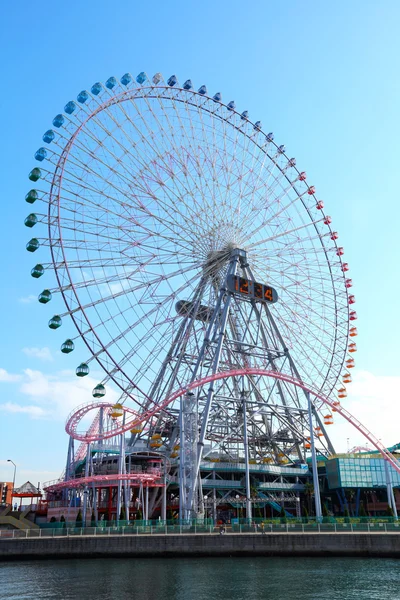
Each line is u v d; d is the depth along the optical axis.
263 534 66.94
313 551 65.50
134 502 96.31
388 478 94.00
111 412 96.81
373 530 67.06
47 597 43.09
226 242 98.81
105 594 44.25
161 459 100.25
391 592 44.56
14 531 67.56
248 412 107.06
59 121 82.31
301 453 116.88
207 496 101.81
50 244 79.81
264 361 107.00
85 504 86.56
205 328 99.19
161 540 66.62
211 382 93.75
